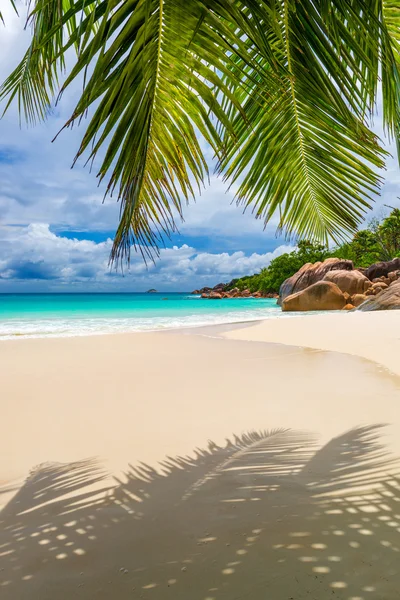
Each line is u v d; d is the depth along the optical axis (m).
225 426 3.14
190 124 1.76
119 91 1.44
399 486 2.04
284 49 1.97
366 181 2.35
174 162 1.81
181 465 2.40
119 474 2.28
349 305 22.14
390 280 25.52
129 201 1.58
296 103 2.28
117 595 1.30
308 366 5.60
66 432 3.05
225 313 21.94
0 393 4.29
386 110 2.40
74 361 6.25
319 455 2.50
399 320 11.59
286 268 46.00
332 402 3.75
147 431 3.05
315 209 2.73
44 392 4.33
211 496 1.99
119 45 1.40
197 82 1.56
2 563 1.48
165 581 1.36
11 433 3.03
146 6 1.37
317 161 2.51
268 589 1.30
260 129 2.44
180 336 9.52
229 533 1.65
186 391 4.30
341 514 1.78
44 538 1.64
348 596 1.26
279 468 2.31
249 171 2.50
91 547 1.57
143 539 1.62
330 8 1.73
